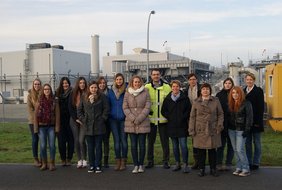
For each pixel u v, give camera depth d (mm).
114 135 8422
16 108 35531
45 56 55906
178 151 8305
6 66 57938
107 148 8734
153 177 7750
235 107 7660
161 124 8508
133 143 8164
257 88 8109
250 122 7625
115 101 8367
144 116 8047
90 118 8141
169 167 8578
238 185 7082
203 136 7668
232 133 7820
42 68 56062
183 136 8125
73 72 59438
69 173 8172
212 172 7789
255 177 7629
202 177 7688
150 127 8438
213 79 53750
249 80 8102
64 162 8867
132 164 9070
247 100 7758
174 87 8195
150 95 8516
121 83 8445
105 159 8727
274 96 14125
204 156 7797
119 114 8336
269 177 7621
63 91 8820
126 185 7191
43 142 8492
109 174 8047
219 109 7734
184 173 8039
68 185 7250
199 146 7688
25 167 8805
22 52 56906
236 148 7762
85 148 8688
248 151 8242
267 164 8820
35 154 8883
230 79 8188
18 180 7652
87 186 7168
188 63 55688
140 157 8195
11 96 52719
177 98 8180
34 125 8477
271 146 11172
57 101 8578
